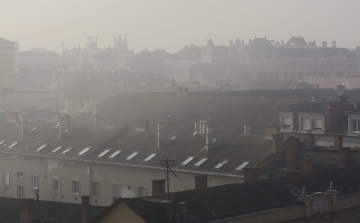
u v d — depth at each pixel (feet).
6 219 354.95
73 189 546.26
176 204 265.75
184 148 505.25
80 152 547.49
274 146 456.45
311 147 457.27
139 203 272.72
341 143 455.63
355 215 342.85
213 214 284.20
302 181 341.00
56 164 556.92
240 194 307.37
